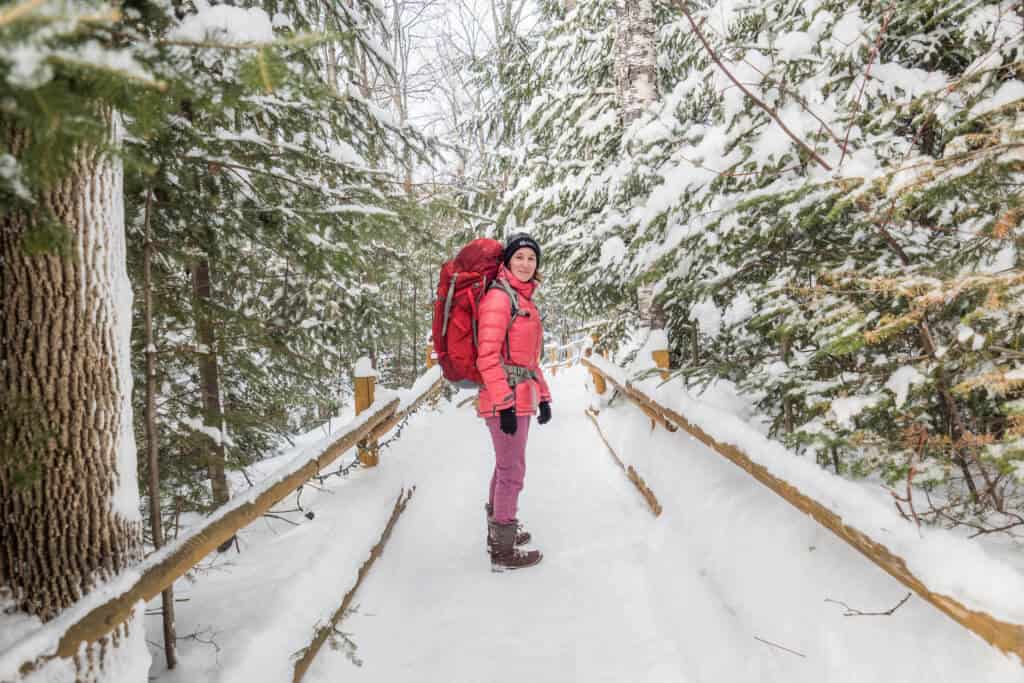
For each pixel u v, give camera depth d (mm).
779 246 3176
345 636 2484
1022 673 1267
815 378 2775
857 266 2803
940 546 1420
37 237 1393
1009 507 2158
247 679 1975
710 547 2689
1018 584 1225
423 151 4242
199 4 2223
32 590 1629
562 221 6715
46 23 815
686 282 3525
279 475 2381
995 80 2365
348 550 3059
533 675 2273
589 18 7418
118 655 1652
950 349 2059
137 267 3066
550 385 12047
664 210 3318
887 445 2123
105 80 981
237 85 1389
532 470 5195
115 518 1762
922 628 1564
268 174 3137
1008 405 1649
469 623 2699
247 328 3486
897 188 2121
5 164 1196
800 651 1836
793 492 1980
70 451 1664
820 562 2051
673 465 3578
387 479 4262
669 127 4027
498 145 8875
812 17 3352
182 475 3307
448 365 3178
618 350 7090
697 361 4465
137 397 3160
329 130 3574
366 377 4539
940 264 2410
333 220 3275
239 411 3695
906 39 3391
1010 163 1987
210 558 3129
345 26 3930
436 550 3594
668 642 2357
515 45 9156
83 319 1683
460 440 6602
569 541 3537
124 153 1146
